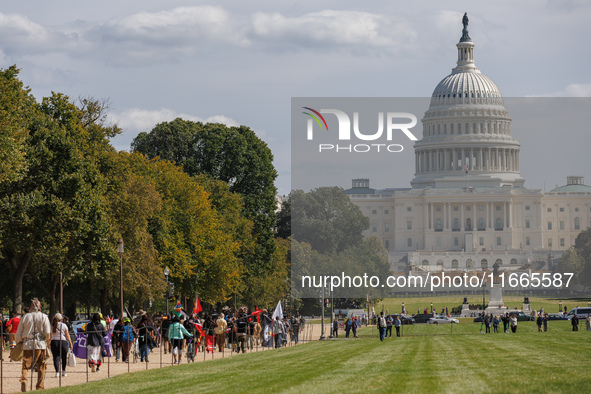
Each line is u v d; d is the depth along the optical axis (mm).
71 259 103812
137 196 119375
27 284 132625
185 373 56844
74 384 56125
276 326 97938
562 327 149375
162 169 146875
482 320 146375
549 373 48312
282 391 41781
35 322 53031
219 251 146125
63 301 139000
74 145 101000
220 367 60844
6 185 97188
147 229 129625
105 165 117938
